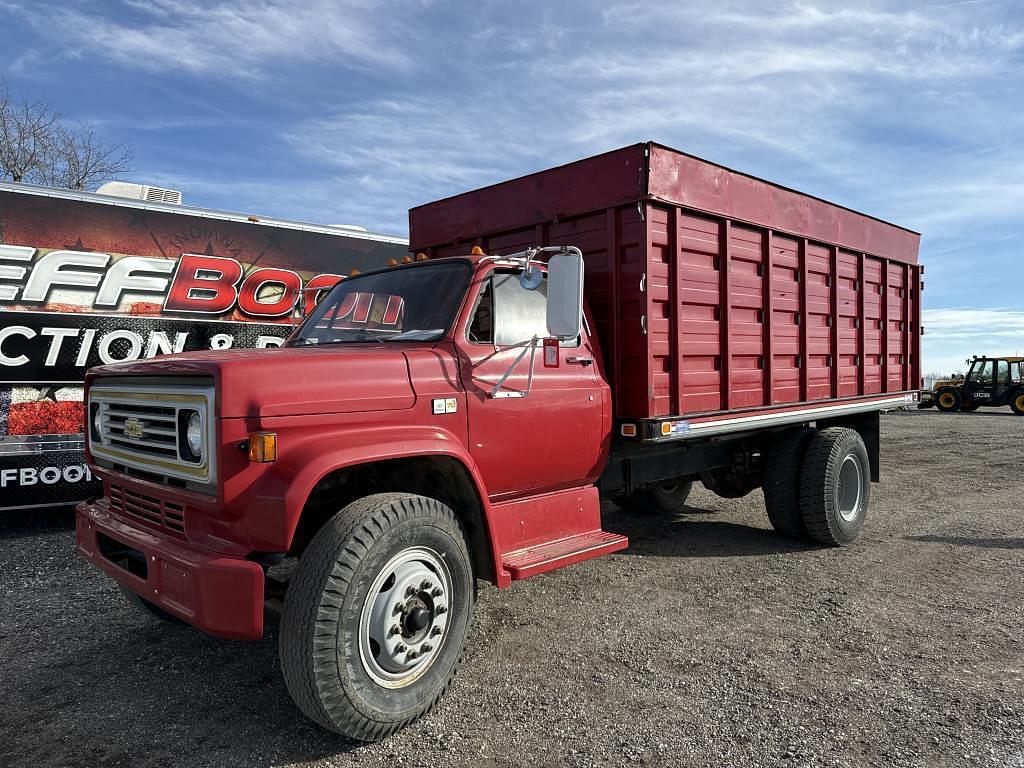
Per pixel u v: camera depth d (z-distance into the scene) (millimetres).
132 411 3656
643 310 4781
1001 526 7344
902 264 8055
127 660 4016
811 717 3338
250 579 2857
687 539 6793
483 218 5758
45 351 6891
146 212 7465
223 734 3211
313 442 3188
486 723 3291
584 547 4340
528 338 4344
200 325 7742
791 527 6480
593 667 3895
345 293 4793
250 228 8102
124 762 2979
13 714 3398
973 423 22094
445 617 3400
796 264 6352
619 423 4934
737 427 5617
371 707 3047
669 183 4902
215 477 3000
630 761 2973
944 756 3006
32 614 4727
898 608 4820
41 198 6914
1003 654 4062
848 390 7133
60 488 6945
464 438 3848
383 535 3117
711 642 4238
